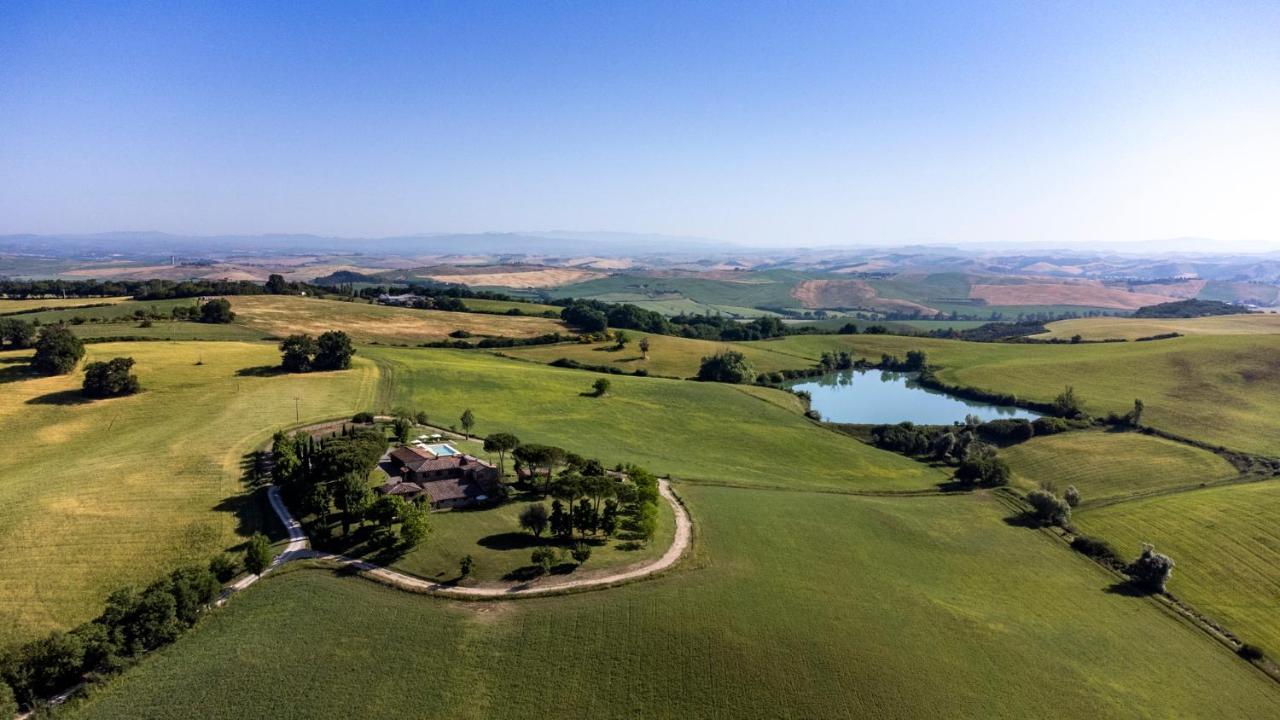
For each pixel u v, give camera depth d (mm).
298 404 103312
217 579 54406
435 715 42531
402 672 46062
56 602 51688
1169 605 66438
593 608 54250
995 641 55938
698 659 48844
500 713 43094
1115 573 73250
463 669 46719
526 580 58500
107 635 45531
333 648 48094
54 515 63344
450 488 74375
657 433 114500
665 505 78938
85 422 87375
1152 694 51469
